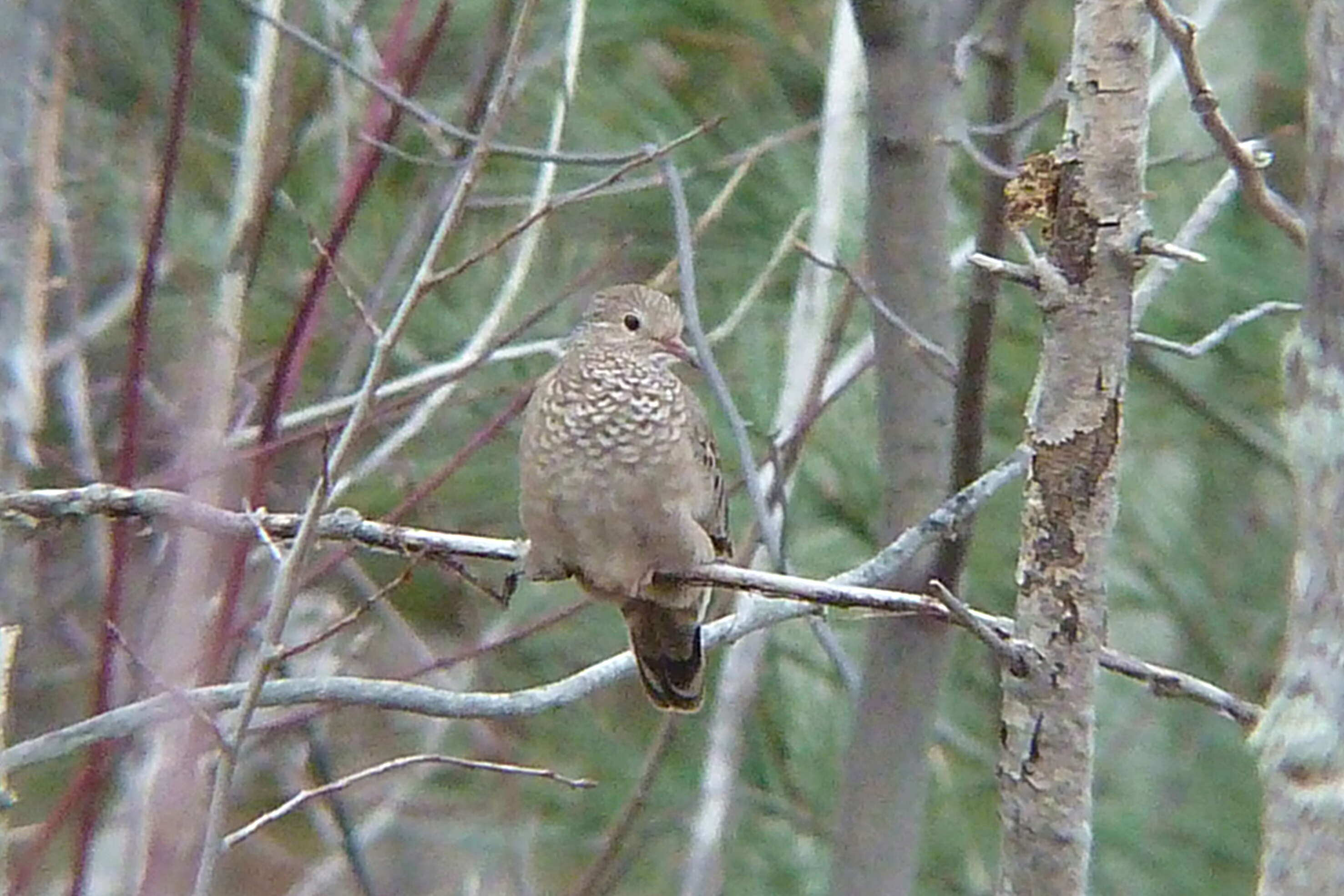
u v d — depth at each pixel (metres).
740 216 11.47
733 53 11.65
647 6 11.34
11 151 6.56
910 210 8.84
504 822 12.29
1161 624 12.09
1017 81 8.75
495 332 9.66
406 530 8.02
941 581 8.68
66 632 11.04
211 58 10.98
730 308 11.38
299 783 12.28
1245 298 11.41
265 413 8.74
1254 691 11.59
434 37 9.06
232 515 7.61
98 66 11.10
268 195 8.80
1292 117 12.44
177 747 8.16
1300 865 4.78
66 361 9.89
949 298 9.01
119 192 10.89
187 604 8.12
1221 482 11.86
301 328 8.62
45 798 11.07
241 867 13.26
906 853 9.10
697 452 8.32
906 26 8.59
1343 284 4.69
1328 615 4.76
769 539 8.41
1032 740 6.05
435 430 11.23
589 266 11.32
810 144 11.55
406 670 11.13
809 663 11.38
